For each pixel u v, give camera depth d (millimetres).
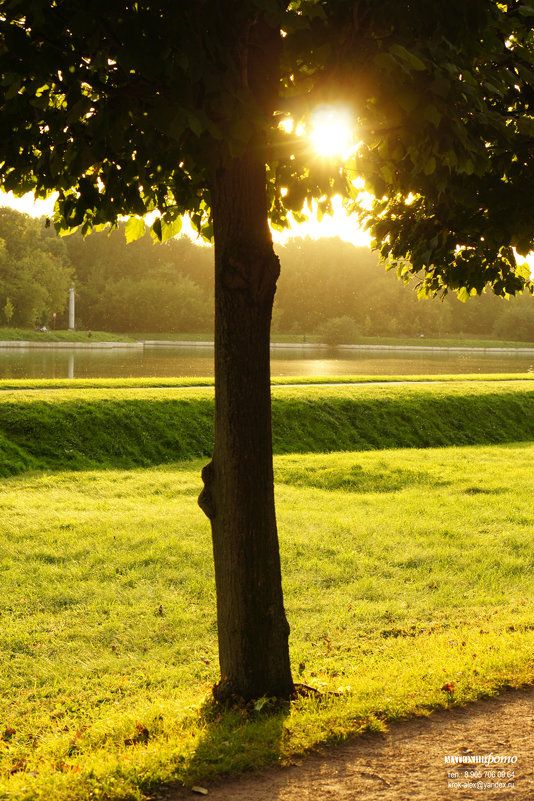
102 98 3410
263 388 4238
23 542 9078
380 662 5383
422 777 3268
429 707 4078
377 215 6582
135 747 3863
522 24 4188
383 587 7848
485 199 4848
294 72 3793
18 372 34219
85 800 3125
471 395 23297
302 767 3418
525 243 5148
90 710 5082
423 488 13078
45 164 3988
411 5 3359
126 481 13594
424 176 4355
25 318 75750
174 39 2965
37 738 4590
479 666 4711
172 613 7031
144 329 103500
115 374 34281
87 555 8703
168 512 10883
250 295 4117
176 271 109938
